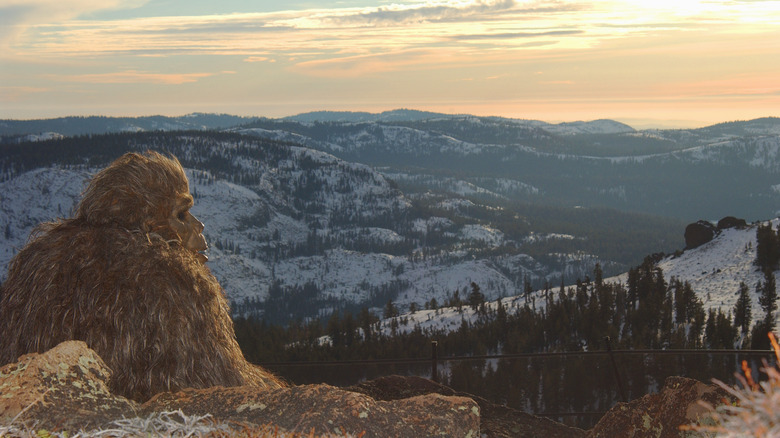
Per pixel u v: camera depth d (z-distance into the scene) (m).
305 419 1.04
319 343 143.25
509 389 62.19
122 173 1.71
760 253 141.50
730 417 0.57
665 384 1.55
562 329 134.38
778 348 0.56
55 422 0.99
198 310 1.63
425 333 148.75
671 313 130.00
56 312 1.50
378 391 2.57
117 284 1.54
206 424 1.01
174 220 1.76
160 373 1.49
